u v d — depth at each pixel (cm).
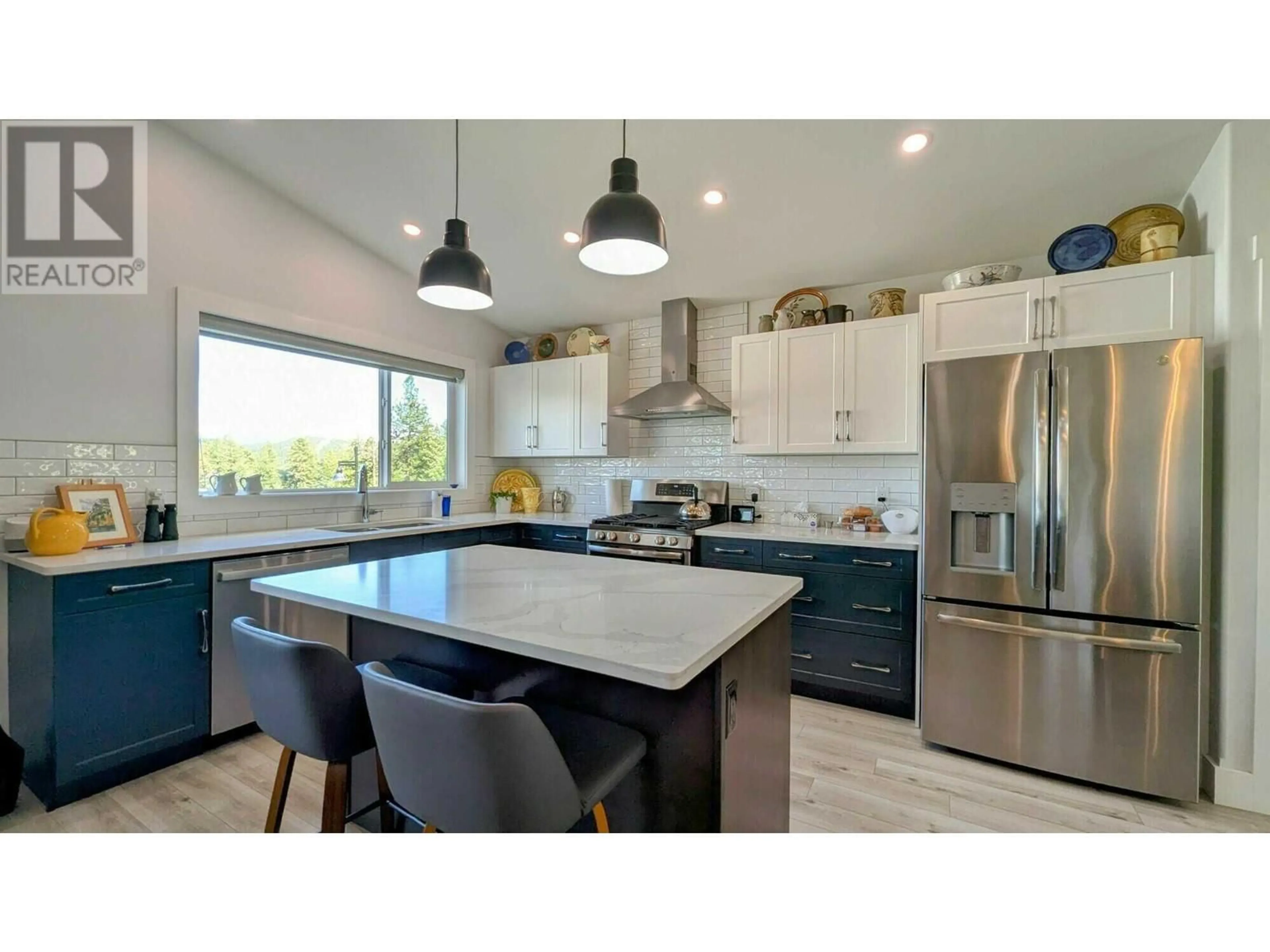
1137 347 191
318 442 331
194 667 216
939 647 227
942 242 278
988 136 206
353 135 248
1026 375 209
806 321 325
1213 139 197
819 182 242
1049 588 205
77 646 186
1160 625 190
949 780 205
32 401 214
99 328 232
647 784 122
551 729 120
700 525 339
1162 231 210
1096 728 198
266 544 240
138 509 243
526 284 372
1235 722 188
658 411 356
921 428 278
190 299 260
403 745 92
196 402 263
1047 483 205
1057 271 227
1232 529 188
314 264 315
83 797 189
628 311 401
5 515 206
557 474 452
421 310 385
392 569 184
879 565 264
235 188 278
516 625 117
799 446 318
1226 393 189
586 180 262
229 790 194
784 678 153
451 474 423
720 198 258
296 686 117
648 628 115
